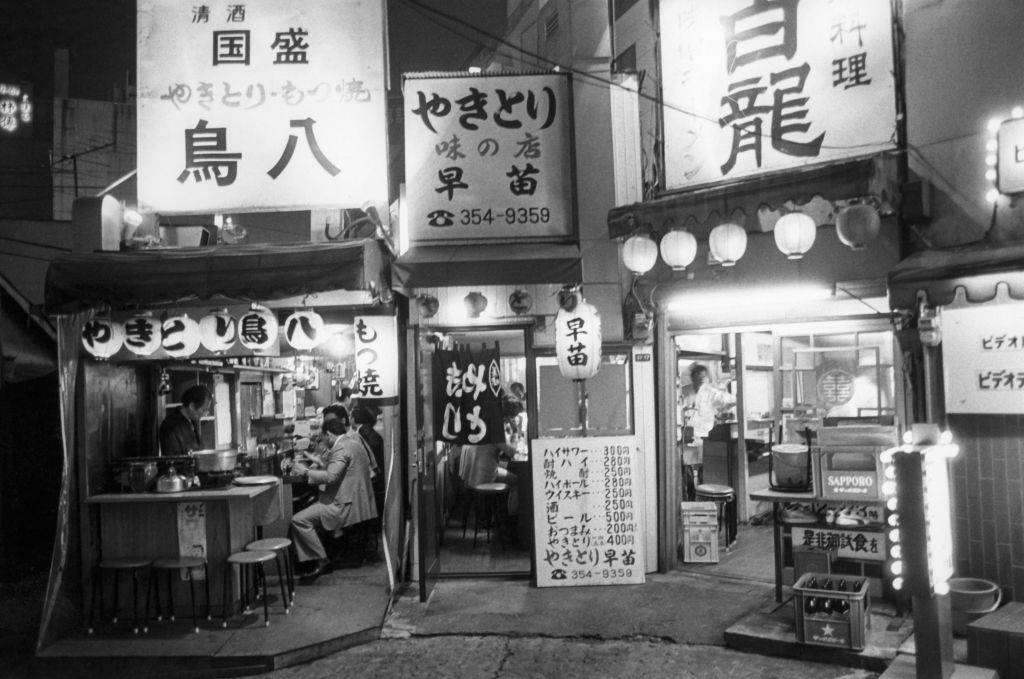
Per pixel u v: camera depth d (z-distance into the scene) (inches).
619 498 341.7
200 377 425.7
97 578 309.7
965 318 270.1
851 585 266.1
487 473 417.1
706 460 461.1
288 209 338.3
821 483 279.4
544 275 327.0
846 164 268.2
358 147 339.3
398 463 355.3
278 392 565.3
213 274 289.0
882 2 291.3
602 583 339.3
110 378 332.2
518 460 430.9
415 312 358.3
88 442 312.7
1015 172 252.4
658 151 359.3
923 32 284.8
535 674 251.1
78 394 311.1
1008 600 263.9
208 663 267.3
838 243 306.0
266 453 485.4
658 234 333.1
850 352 335.6
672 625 287.1
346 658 273.1
